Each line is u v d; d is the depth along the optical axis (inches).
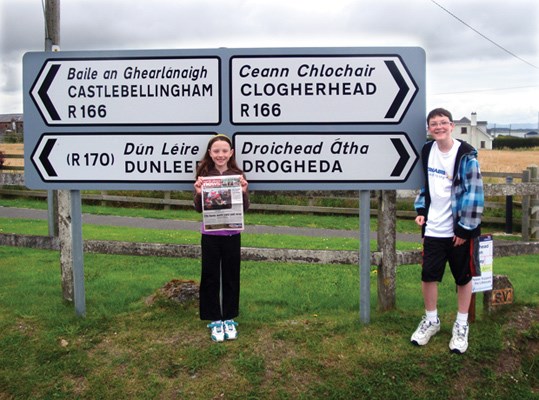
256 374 158.7
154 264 298.4
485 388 159.6
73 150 190.7
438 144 167.2
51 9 206.5
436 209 167.0
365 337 176.4
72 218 191.5
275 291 235.1
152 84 188.4
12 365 164.4
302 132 186.9
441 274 168.6
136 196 704.4
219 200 170.9
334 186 187.6
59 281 249.9
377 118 185.5
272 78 186.1
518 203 555.2
